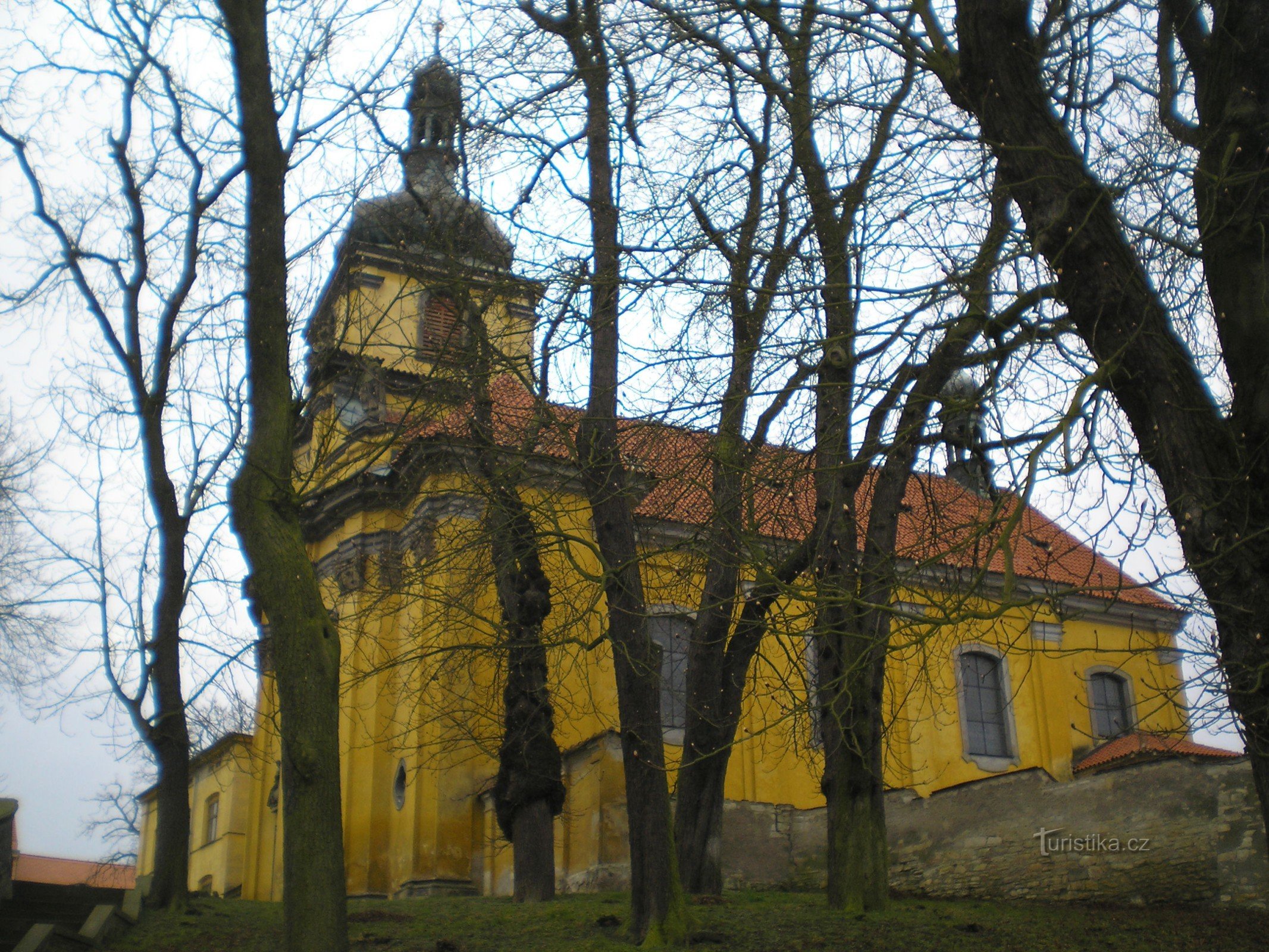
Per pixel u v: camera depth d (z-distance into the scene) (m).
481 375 11.88
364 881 22.56
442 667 18.97
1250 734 8.40
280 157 12.39
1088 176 9.68
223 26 12.94
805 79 12.11
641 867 11.74
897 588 10.26
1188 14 10.03
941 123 10.83
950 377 11.47
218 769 30.03
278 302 11.91
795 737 14.52
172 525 14.62
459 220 13.14
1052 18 10.88
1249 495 8.66
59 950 11.40
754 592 12.05
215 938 12.47
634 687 11.91
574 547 21.00
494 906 15.42
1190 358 9.31
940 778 26.14
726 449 10.66
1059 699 27.66
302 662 10.45
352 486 24.12
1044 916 13.77
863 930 12.34
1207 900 16.06
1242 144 9.19
